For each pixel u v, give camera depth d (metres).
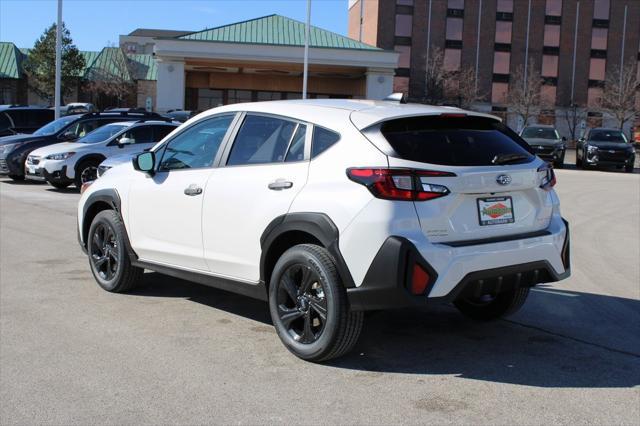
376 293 4.18
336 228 4.33
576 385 4.32
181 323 5.54
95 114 18.12
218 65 37.84
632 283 7.35
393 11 65.31
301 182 4.62
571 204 15.16
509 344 5.15
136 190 6.06
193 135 5.76
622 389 4.26
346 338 4.44
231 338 5.17
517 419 3.78
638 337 5.39
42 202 13.35
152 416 3.77
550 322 5.77
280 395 4.08
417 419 3.76
